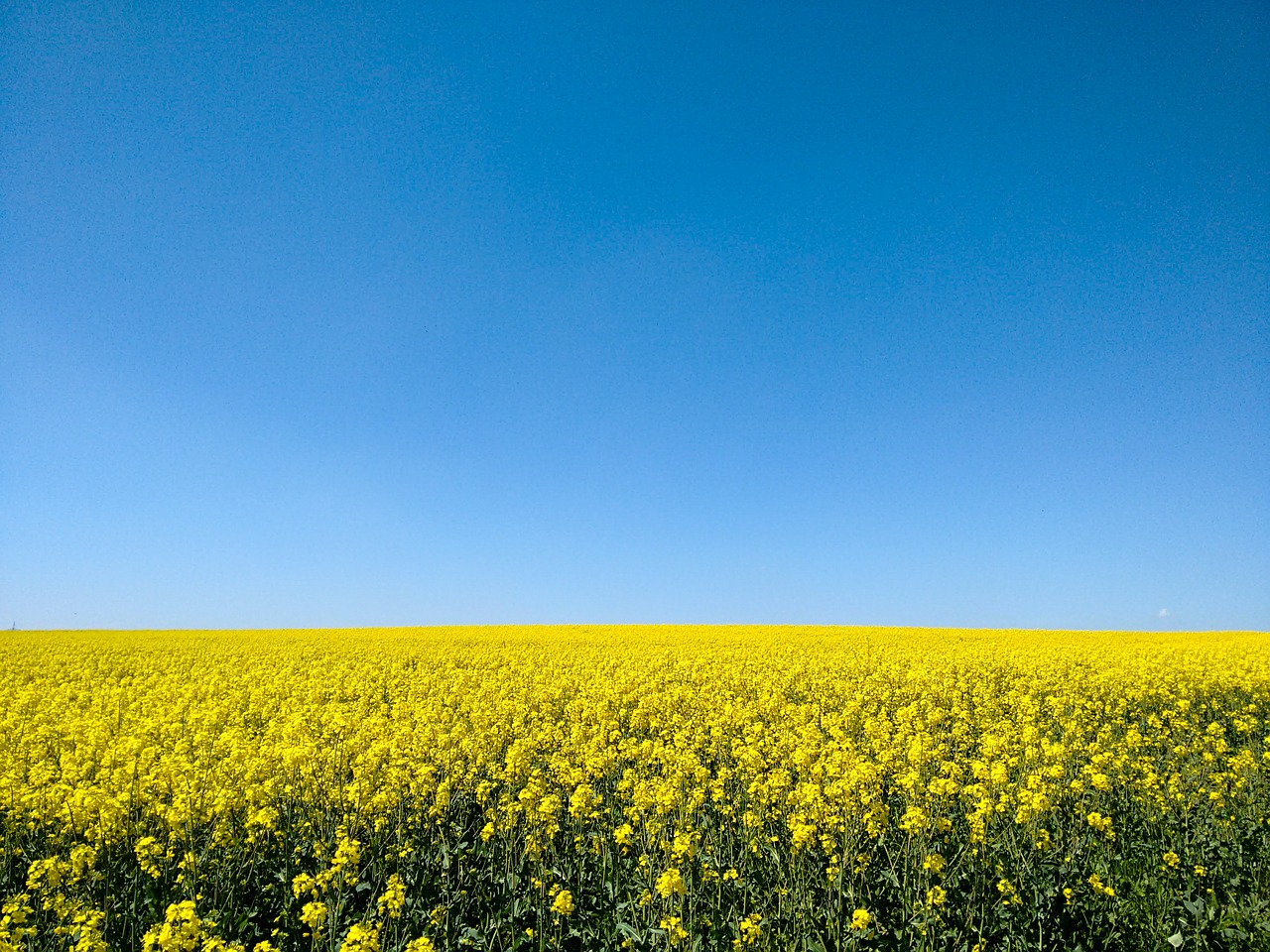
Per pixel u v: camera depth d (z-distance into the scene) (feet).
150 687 73.41
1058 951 23.08
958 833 30.99
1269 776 38.55
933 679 68.95
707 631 163.12
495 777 37.65
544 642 132.05
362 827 31.89
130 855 29.19
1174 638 137.49
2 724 47.60
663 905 24.77
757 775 35.81
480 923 24.88
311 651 116.06
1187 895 25.58
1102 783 33.12
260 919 25.22
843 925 23.91
